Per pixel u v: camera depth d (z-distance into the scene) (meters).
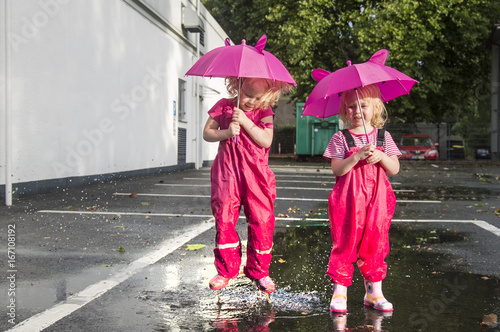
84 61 10.79
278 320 3.04
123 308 3.25
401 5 22.91
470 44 26.12
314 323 3.00
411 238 5.68
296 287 3.74
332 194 3.32
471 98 29.31
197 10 19.22
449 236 5.80
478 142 27.20
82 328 2.89
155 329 2.89
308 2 24.84
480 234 5.93
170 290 3.66
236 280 3.95
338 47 26.62
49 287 3.69
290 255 4.78
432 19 23.47
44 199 8.58
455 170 19.38
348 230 3.24
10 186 7.80
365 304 3.37
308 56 25.59
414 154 24.44
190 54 18.88
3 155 8.21
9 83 7.59
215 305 3.33
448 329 2.92
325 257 4.70
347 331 2.88
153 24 14.88
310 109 3.69
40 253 4.74
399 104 26.48
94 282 3.84
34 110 9.04
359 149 3.27
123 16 12.73
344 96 3.39
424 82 25.00
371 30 23.30
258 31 28.80
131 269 4.22
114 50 12.25
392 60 23.91
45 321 2.99
